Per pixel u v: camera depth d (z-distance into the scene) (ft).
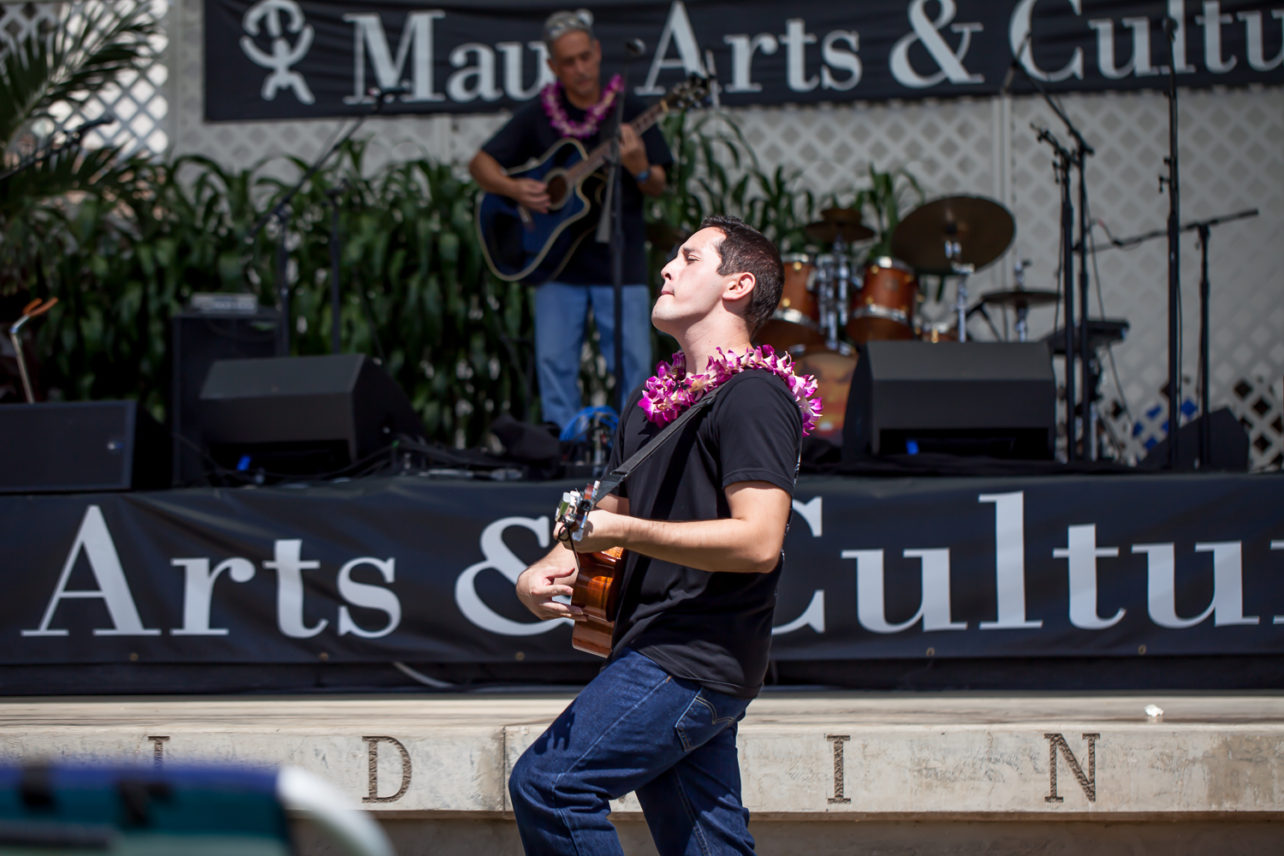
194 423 28.76
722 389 11.60
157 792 6.16
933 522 20.39
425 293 34.06
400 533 20.84
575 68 28.78
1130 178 39.11
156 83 41.11
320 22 39.88
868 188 39.47
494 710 18.63
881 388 22.33
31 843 6.23
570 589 11.91
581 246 28.94
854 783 16.02
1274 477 20.12
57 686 21.17
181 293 35.63
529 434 22.26
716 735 11.80
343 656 20.74
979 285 39.58
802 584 20.40
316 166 29.96
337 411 22.98
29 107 36.55
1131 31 38.01
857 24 38.86
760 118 40.06
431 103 39.55
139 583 21.02
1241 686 20.24
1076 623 20.13
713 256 12.30
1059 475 20.68
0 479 21.80
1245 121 38.60
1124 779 15.90
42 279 34.32
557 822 10.89
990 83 38.47
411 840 16.58
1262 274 38.32
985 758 15.99
